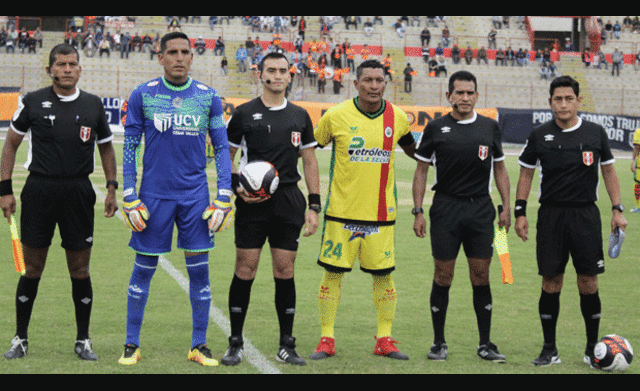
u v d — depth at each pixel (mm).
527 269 7586
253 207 4371
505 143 28375
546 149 4492
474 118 4668
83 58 37156
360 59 40344
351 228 4531
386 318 4555
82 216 4297
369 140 4508
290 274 4426
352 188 4539
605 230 10531
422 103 37094
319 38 41188
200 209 4285
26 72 35531
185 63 4184
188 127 4227
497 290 6543
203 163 4359
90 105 4320
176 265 7289
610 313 5680
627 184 17266
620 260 8156
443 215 4590
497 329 5211
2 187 4246
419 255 8312
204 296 4277
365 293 6277
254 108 4480
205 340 4371
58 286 6207
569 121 4504
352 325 5254
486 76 39375
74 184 4254
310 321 5363
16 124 4227
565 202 4449
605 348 4215
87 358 4215
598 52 41219
